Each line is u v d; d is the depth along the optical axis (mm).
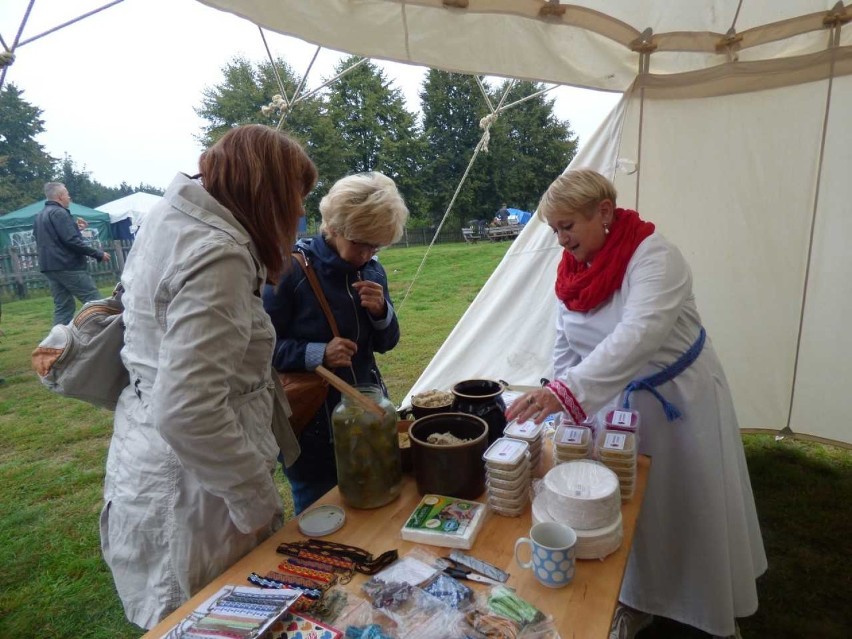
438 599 891
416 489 1287
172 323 921
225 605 866
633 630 1809
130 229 16109
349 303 1712
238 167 1039
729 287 3131
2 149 33656
